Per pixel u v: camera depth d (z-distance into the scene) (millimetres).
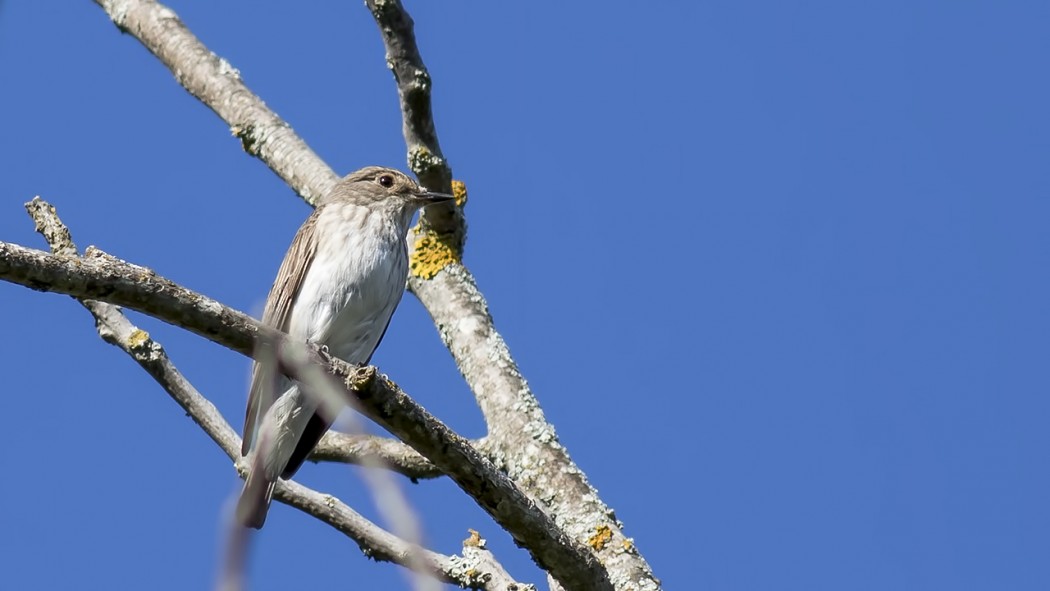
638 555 10562
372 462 4316
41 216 9891
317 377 8125
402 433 8555
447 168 13516
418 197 13609
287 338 8258
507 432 11594
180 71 15305
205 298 8078
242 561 4016
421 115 13227
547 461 11266
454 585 10094
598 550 10586
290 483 10875
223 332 8117
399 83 13094
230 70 15289
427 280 13453
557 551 8969
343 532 10711
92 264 7773
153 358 11344
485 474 8750
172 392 11422
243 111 14961
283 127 14938
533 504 8922
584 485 11086
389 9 12609
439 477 11586
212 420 11367
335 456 11898
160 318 8016
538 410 11773
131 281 7840
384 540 10609
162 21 15562
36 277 7582
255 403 11820
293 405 11500
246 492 9578
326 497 10820
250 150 14922
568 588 9141
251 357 8273
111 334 11508
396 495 4258
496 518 8906
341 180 14406
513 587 9953
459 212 13695
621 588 10273
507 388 11992
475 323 12812
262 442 9422
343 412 5102
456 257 13602
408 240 14133
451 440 8625
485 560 10148
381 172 14227
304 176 14539
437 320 13102
